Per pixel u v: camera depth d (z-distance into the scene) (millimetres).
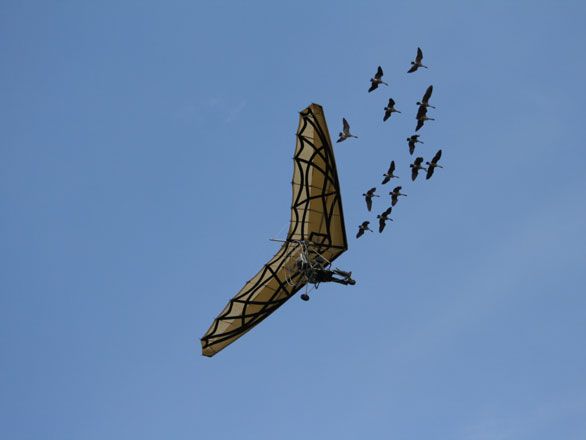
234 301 29234
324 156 27672
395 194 30359
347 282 27453
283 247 28609
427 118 28750
